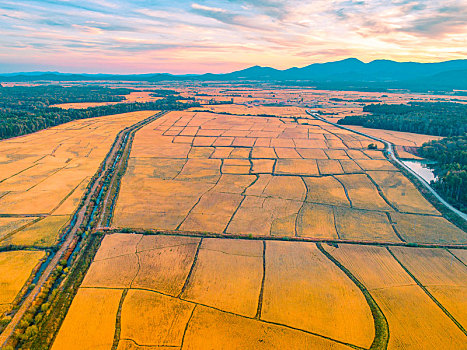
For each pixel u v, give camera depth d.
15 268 67.19
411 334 50.69
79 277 64.19
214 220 88.69
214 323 52.16
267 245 76.12
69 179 116.69
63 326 51.94
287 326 51.88
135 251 73.31
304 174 125.44
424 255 72.75
